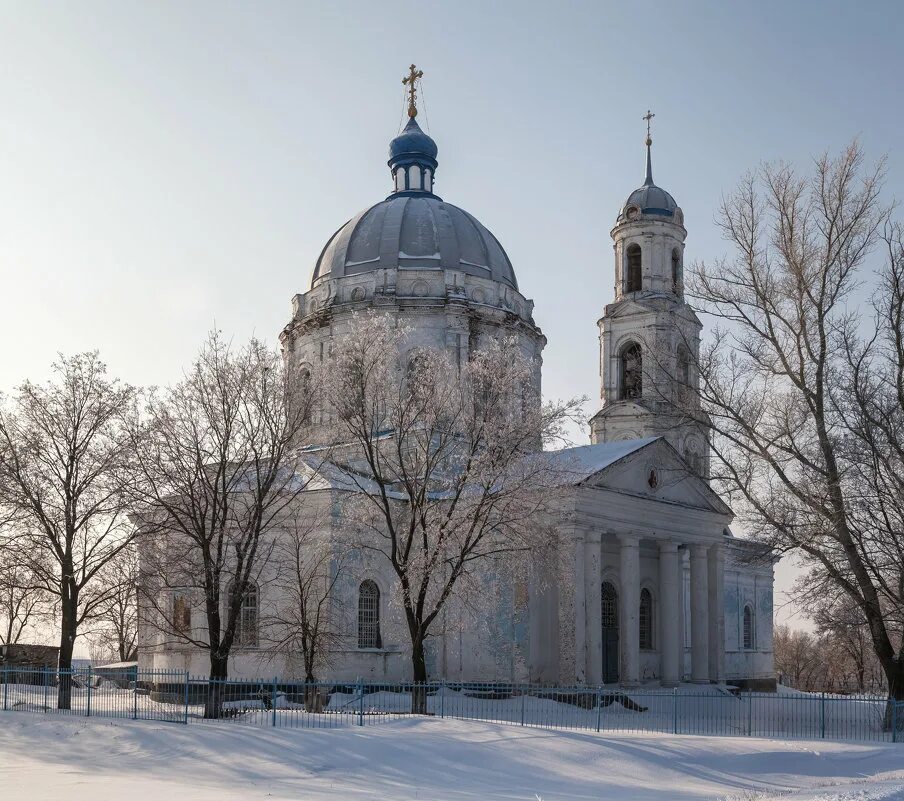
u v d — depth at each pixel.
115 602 37.88
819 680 95.75
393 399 36.03
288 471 38.91
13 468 36.12
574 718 35.97
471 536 34.53
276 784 20.05
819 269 37.00
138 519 36.41
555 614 42.94
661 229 57.34
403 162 59.72
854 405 36.16
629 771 23.17
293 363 46.72
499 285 54.03
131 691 38.28
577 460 38.78
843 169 36.97
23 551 36.34
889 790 19.22
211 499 37.53
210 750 23.80
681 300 56.16
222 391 35.00
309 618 38.62
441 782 21.06
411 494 34.16
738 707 42.09
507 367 35.97
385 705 37.44
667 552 47.59
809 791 20.52
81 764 22.81
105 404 37.22
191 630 41.75
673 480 45.41
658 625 49.31
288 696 38.69
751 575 64.56
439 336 51.59
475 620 37.97
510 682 41.44
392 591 42.56
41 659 54.69
